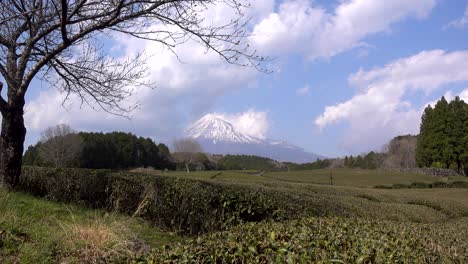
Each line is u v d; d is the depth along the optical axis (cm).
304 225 388
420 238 372
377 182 4894
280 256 273
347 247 305
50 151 4791
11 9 908
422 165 6419
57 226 621
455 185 4319
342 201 1242
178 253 315
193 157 7550
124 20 831
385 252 290
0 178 927
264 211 742
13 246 504
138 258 337
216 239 342
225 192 796
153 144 6378
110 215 770
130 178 918
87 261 510
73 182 990
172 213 823
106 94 990
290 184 2055
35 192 1055
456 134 5962
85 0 815
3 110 917
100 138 5334
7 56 955
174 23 824
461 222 1193
